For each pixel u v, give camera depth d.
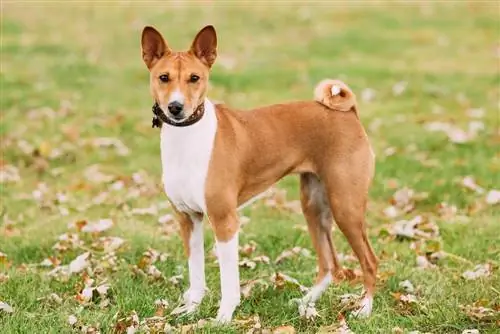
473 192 9.26
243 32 18.83
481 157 10.34
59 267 7.22
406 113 12.56
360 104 13.13
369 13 20.98
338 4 22.16
